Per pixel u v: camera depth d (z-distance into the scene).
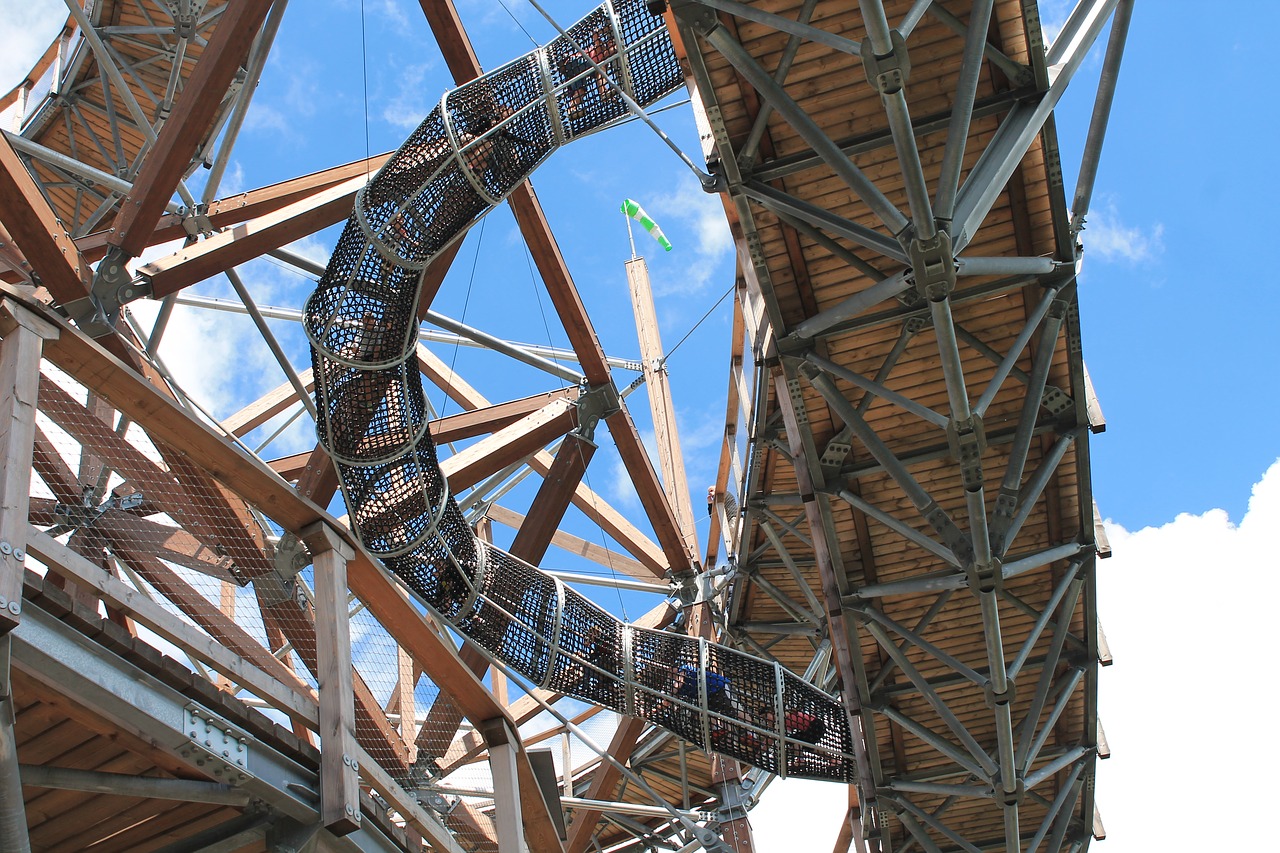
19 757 8.95
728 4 11.43
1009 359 13.30
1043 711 18.50
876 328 14.31
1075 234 13.41
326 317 15.88
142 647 8.32
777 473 19.86
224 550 14.81
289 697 9.49
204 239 17.48
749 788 22.84
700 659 18.50
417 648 10.98
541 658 17.55
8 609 7.17
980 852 18.33
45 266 14.41
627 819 26.86
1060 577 16.89
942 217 11.42
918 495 14.18
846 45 10.57
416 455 16.31
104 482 15.23
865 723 17.27
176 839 10.02
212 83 14.70
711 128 12.71
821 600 23.12
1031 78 12.33
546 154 16.91
